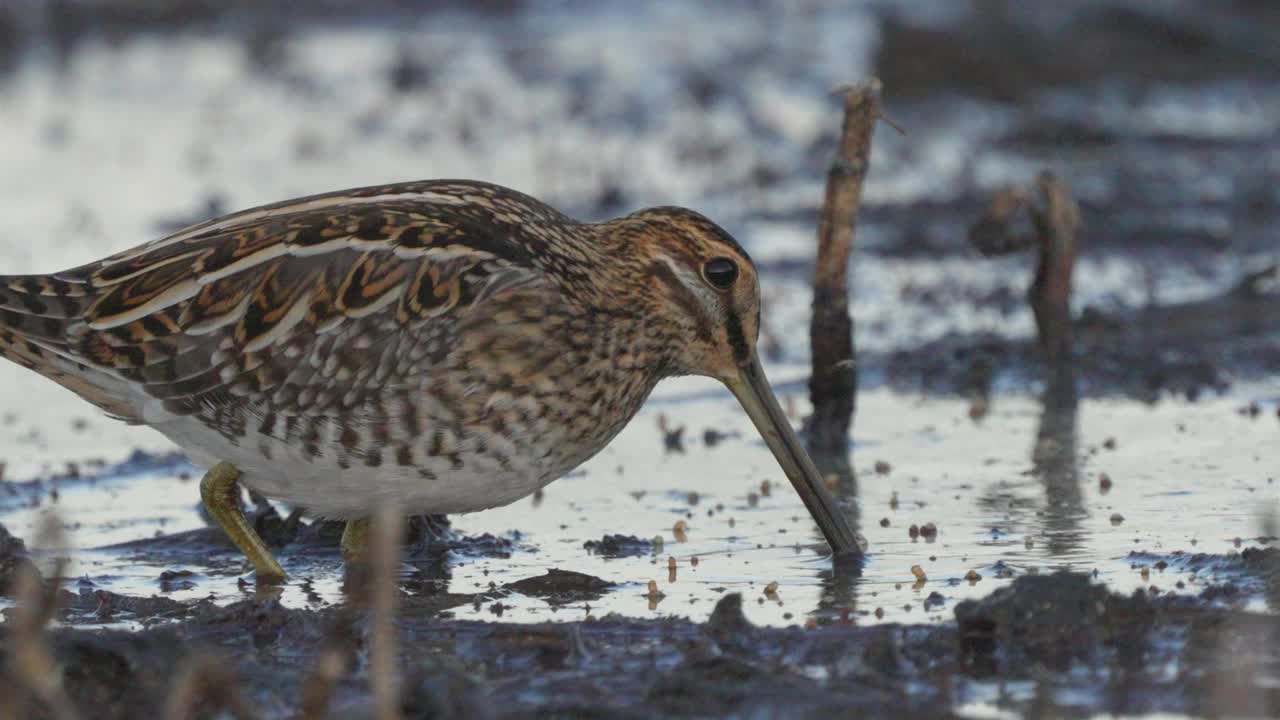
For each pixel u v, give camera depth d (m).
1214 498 12.20
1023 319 18.03
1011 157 25.58
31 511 12.81
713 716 8.45
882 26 30.75
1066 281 15.91
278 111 28.38
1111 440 13.84
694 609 10.20
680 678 8.70
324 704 8.38
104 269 10.99
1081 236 20.94
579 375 11.13
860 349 17.05
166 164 24.88
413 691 8.58
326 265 10.74
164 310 10.75
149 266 10.90
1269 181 23.44
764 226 22.11
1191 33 30.83
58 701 7.98
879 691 8.66
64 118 27.62
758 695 8.58
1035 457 13.54
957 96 29.00
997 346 16.72
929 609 10.03
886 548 11.35
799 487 11.85
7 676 8.46
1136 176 23.94
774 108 28.77
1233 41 30.88
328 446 10.73
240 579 11.25
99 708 8.57
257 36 33.00
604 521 12.30
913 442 14.14
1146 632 9.20
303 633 9.77
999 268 20.09
